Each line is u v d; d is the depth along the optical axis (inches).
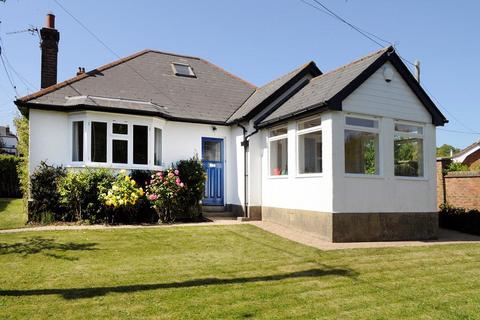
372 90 502.3
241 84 828.6
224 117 688.4
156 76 748.0
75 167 570.9
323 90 532.1
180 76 776.9
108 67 722.8
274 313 241.0
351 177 480.4
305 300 265.1
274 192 589.6
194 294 270.5
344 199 473.4
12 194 1045.8
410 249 433.7
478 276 332.8
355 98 489.1
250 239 460.1
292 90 649.6
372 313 245.3
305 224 514.3
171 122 652.1
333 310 248.7
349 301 265.4
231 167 682.8
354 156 491.2
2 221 555.8
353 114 489.1
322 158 490.0
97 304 247.6
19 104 555.5
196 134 668.7
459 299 273.4
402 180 517.3
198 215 604.4
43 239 422.9
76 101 574.2
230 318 231.1
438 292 287.7
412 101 532.7
